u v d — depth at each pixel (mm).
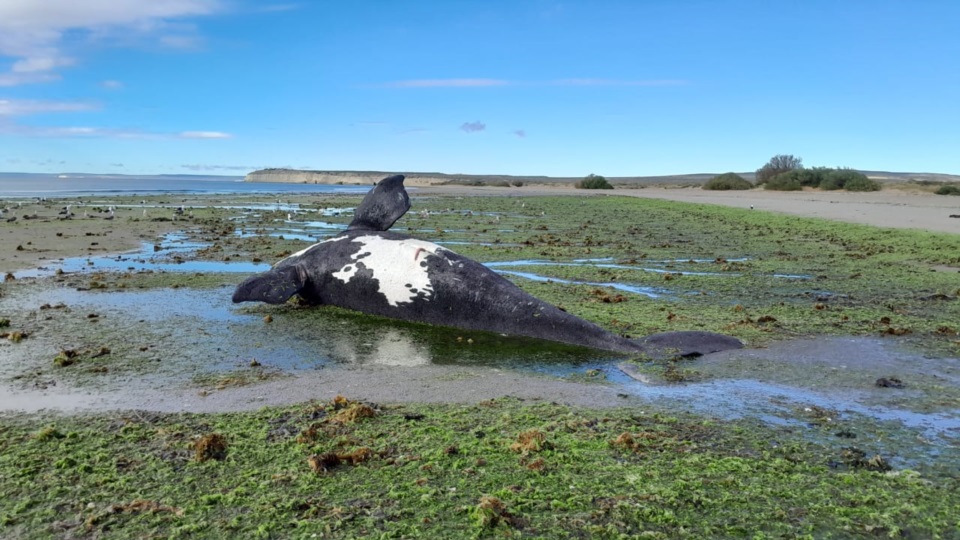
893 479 3945
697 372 6070
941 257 13523
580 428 4656
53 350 6582
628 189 61812
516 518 3459
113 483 3838
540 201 35750
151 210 26219
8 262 12039
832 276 11695
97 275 10805
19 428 4652
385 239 8742
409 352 6723
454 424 4723
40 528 3383
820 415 5000
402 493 3707
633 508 3562
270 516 3469
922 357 6562
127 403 5152
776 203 30734
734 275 11781
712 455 4246
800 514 3533
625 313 8492
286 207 30359
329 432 4543
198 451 4172
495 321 7566
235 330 7504
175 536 3299
